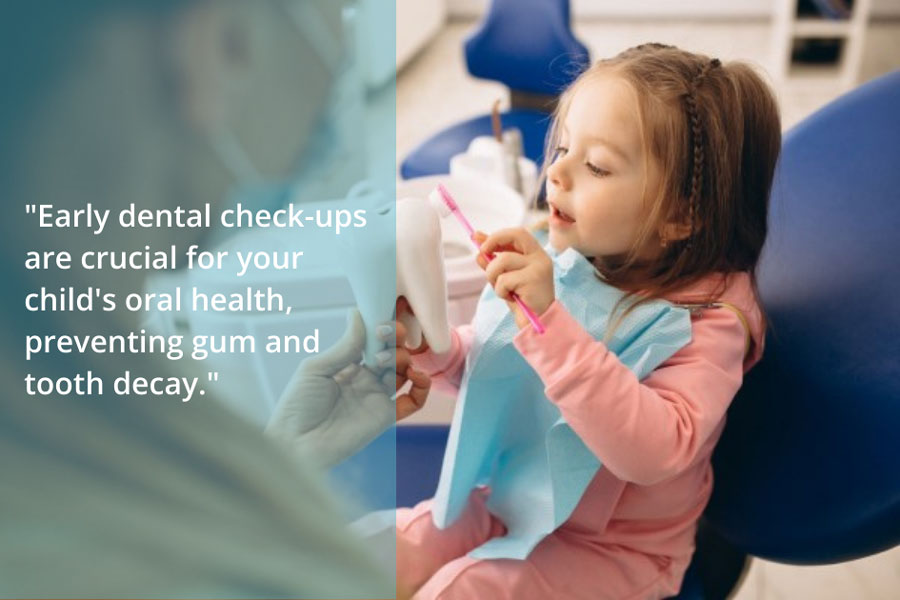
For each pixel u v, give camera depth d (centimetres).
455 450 74
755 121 72
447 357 76
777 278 81
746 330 73
